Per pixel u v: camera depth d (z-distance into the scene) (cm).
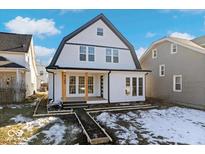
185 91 1450
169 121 884
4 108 1129
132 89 1441
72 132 687
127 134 672
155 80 1797
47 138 628
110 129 729
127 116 961
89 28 1477
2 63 1545
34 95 2011
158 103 1452
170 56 1612
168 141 607
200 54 1327
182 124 833
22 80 1575
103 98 1392
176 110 1179
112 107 1180
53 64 1345
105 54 1524
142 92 1480
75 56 1416
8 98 1394
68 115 948
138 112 1072
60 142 594
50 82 1351
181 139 630
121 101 1391
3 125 759
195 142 602
